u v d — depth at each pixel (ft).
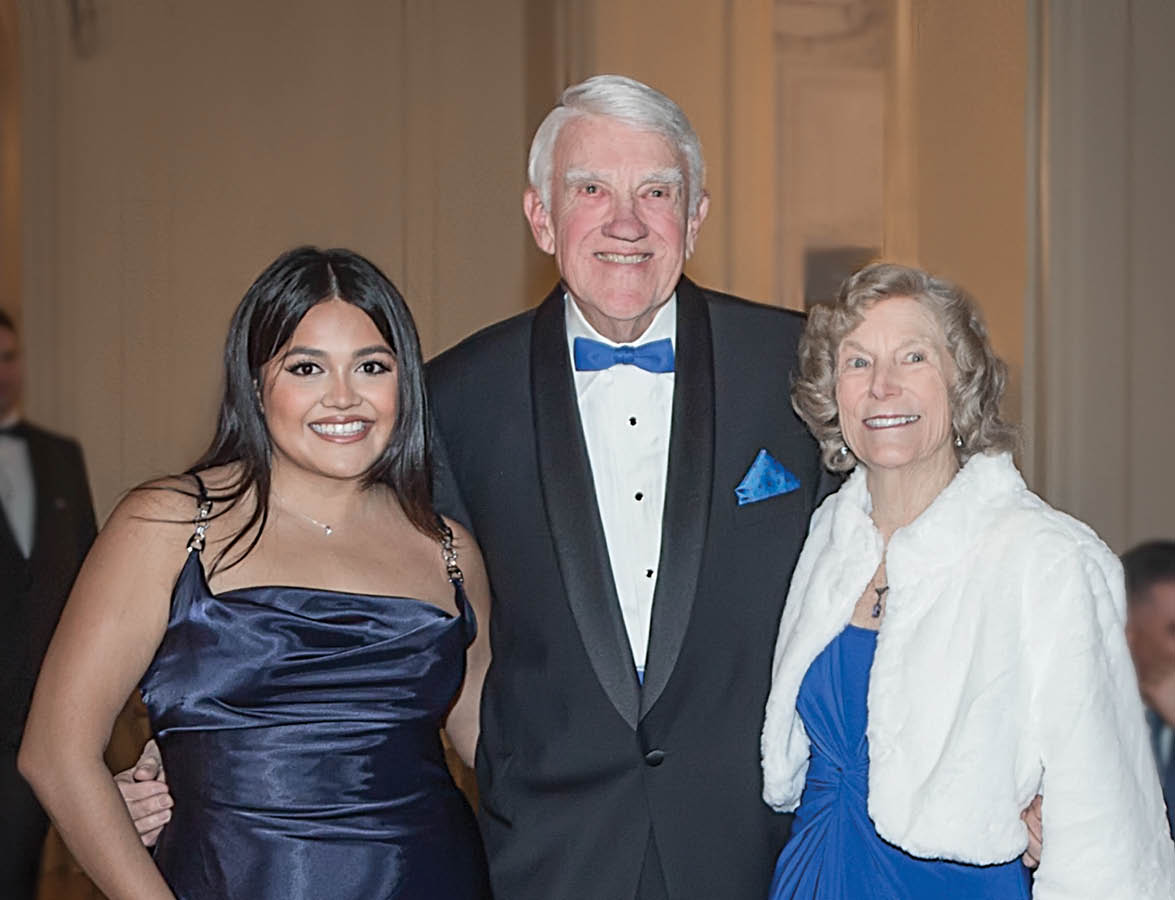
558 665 8.68
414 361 8.17
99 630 7.46
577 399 8.93
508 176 22.93
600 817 8.61
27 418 21.84
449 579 8.37
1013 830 7.37
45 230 21.98
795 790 8.44
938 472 8.02
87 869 7.43
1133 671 7.49
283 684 7.64
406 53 22.77
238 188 22.53
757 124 22.17
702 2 22.26
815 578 8.27
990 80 20.54
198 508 7.66
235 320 7.91
